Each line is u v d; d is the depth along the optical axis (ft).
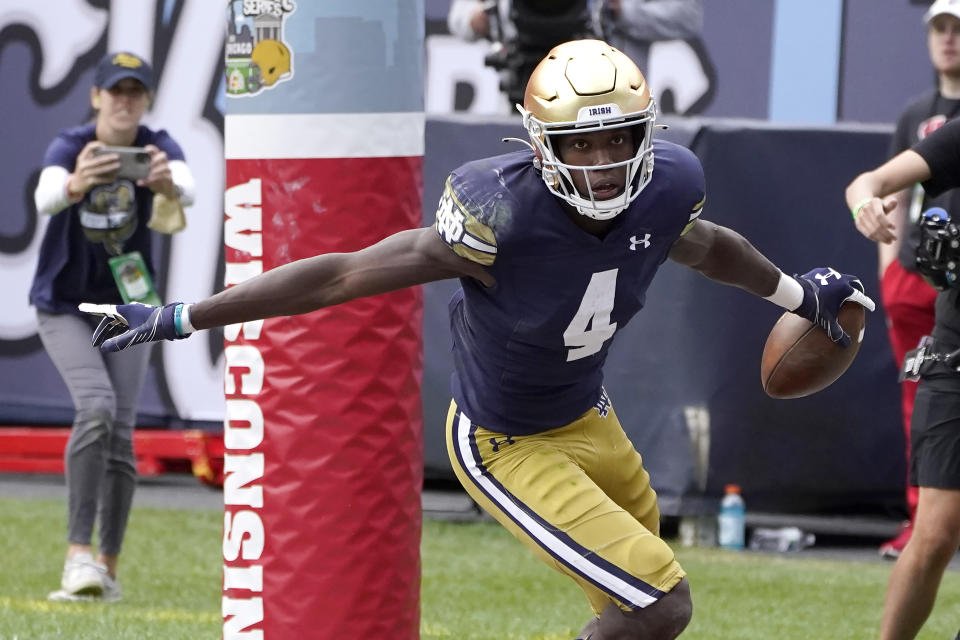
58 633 61.46
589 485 43.65
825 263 89.20
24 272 115.24
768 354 49.11
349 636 50.21
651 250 41.01
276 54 49.21
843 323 48.24
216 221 111.55
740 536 89.81
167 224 72.23
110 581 71.67
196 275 111.75
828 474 90.58
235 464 50.98
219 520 96.58
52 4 114.42
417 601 52.54
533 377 43.52
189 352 111.14
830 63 107.45
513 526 44.42
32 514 98.07
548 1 84.64
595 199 38.58
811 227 88.89
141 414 112.06
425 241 40.47
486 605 72.08
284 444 50.08
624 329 89.30
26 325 115.44
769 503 91.81
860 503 93.81
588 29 85.71
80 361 70.74
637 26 92.73
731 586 77.61
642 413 89.35
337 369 49.67
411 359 51.29
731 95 108.88
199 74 111.75
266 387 50.24
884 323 90.43
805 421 89.76
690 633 66.03
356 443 49.98
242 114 49.90
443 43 111.14
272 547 50.42
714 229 43.93
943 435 51.78
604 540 42.45
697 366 88.28
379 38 49.42
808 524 98.63
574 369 43.62
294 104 49.24
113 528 72.13
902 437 91.09
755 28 108.37
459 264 40.24
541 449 44.78
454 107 111.24
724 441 88.79
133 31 113.29
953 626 69.26
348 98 49.14
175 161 73.31
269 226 49.85
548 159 38.50
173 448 109.91
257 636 50.83
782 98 108.27
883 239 52.80
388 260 40.73
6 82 115.34
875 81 107.04
